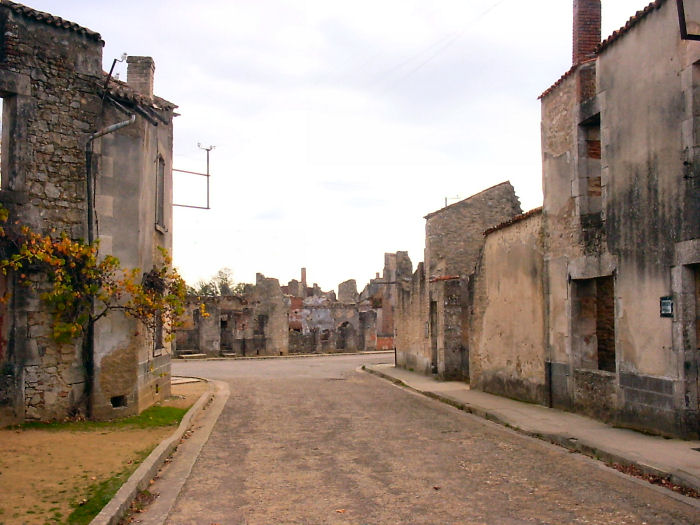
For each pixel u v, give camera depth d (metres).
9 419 11.59
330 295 66.00
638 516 6.70
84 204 12.68
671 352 10.34
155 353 15.85
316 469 9.08
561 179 14.12
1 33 12.01
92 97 12.95
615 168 11.97
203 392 19.14
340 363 36.69
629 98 11.54
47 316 12.12
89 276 12.41
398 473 8.77
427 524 6.51
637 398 11.27
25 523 6.26
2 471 8.34
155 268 14.36
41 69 12.31
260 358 41.94
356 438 11.62
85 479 7.98
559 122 14.27
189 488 8.10
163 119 15.46
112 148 13.21
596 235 12.66
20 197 11.84
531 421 12.76
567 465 9.20
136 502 7.40
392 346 52.47
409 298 28.72
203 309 14.86
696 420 10.00
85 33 12.91
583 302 13.62
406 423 13.44
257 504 7.34
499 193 25.89
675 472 8.12
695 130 9.83
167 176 17.33
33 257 11.88
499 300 17.64
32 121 12.12
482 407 14.95
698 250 9.67
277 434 12.14
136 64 16.89
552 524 6.46
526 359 15.91
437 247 25.30
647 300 10.97
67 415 12.33
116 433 11.38
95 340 12.70
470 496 7.54
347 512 6.95
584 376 13.15
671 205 10.34
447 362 23.14
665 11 10.53
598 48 12.51
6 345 11.73
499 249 17.62
